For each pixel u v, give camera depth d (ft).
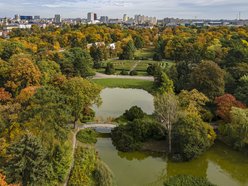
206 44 486.79
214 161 190.60
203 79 255.09
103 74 446.60
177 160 187.42
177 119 196.24
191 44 496.64
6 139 159.84
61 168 147.54
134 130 209.26
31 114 160.76
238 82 273.95
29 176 128.47
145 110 284.41
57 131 157.58
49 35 647.97
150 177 171.53
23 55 297.53
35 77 248.52
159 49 587.27
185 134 185.88
